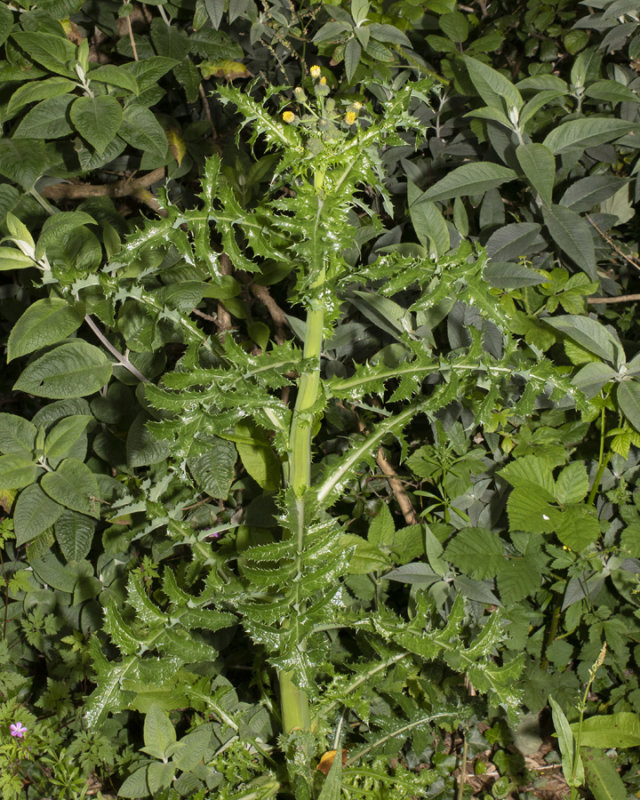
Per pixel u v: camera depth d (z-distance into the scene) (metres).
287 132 1.80
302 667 1.80
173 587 1.85
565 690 2.15
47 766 2.16
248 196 2.16
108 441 2.21
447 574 2.12
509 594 2.09
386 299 2.07
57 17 2.11
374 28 2.12
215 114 2.34
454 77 2.21
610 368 2.04
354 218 2.15
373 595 2.17
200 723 2.11
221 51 2.20
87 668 2.24
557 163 2.18
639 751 2.14
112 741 2.22
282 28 2.20
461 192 2.05
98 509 2.11
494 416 2.09
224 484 2.09
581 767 1.94
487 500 2.18
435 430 2.12
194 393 1.80
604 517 2.17
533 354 2.12
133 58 2.25
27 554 2.19
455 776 2.16
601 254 2.20
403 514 2.22
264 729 2.07
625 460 2.15
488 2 2.43
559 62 2.34
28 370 2.03
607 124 2.05
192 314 2.34
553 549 2.11
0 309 2.32
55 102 2.04
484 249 1.82
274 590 1.91
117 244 2.10
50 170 2.14
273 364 1.82
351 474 1.86
